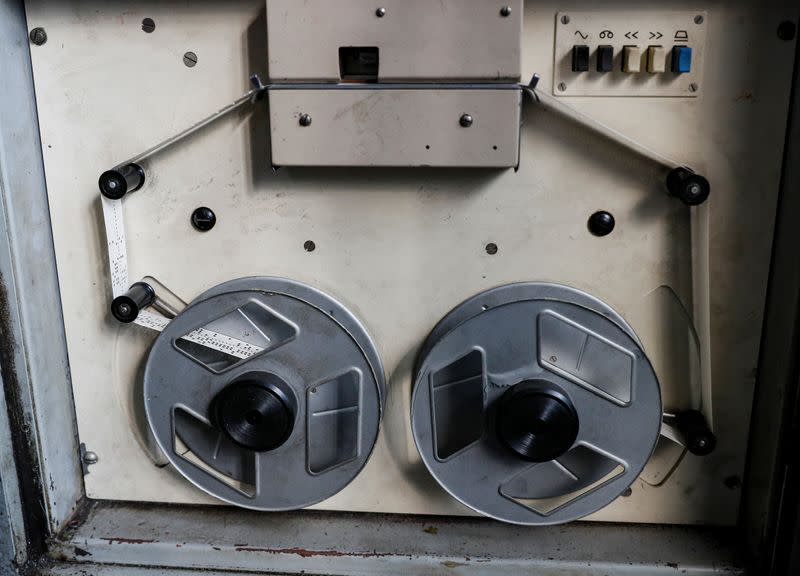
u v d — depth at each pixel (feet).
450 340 3.40
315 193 3.55
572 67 3.32
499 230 3.53
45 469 3.76
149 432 3.95
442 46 3.19
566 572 3.62
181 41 3.44
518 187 3.48
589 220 3.50
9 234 3.47
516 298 3.54
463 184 3.48
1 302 3.51
